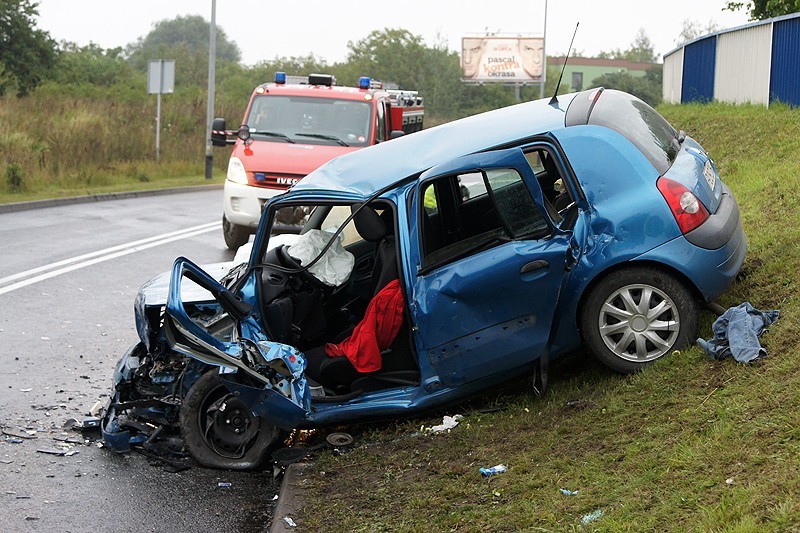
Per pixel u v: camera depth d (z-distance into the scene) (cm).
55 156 2622
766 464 420
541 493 470
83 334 912
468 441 572
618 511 421
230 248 1459
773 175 1052
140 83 4944
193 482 584
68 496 554
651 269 595
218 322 623
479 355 597
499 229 602
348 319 687
